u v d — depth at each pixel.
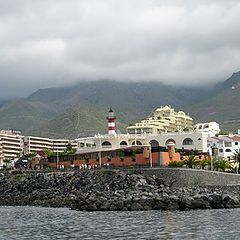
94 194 157.12
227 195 142.00
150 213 123.12
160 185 172.12
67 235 86.00
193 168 187.50
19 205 185.38
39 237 84.44
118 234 84.12
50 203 174.75
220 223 96.75
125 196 145.88
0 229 99.06
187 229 88.31
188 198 135.25
